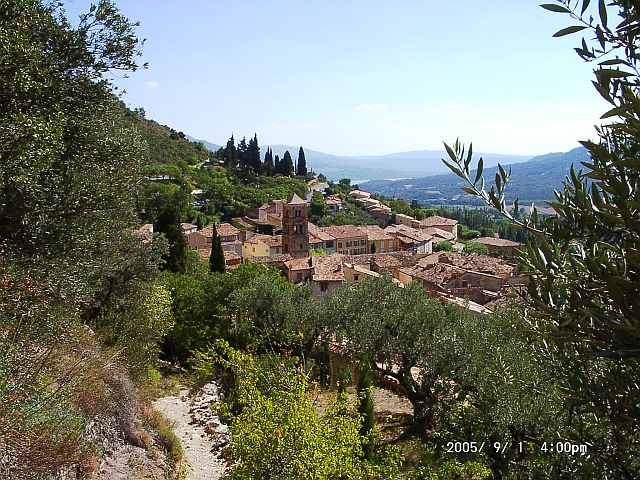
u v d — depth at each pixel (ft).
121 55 30.48
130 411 43.27
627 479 11.46
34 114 26.63
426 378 57.16
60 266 29.04
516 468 31.55
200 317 88.28
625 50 7.38
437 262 186.29
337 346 75.10
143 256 58.90
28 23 26.66
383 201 463.83
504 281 150.82
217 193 327.67
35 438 22.86
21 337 24.89
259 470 27.94
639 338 7.67
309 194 396.98
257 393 32.50
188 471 43.09
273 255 226.79
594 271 7.91
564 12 7.65
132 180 37.50
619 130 7.73
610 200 7.92
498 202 9.42
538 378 28.99
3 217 25.02
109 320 52.75
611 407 10.27
